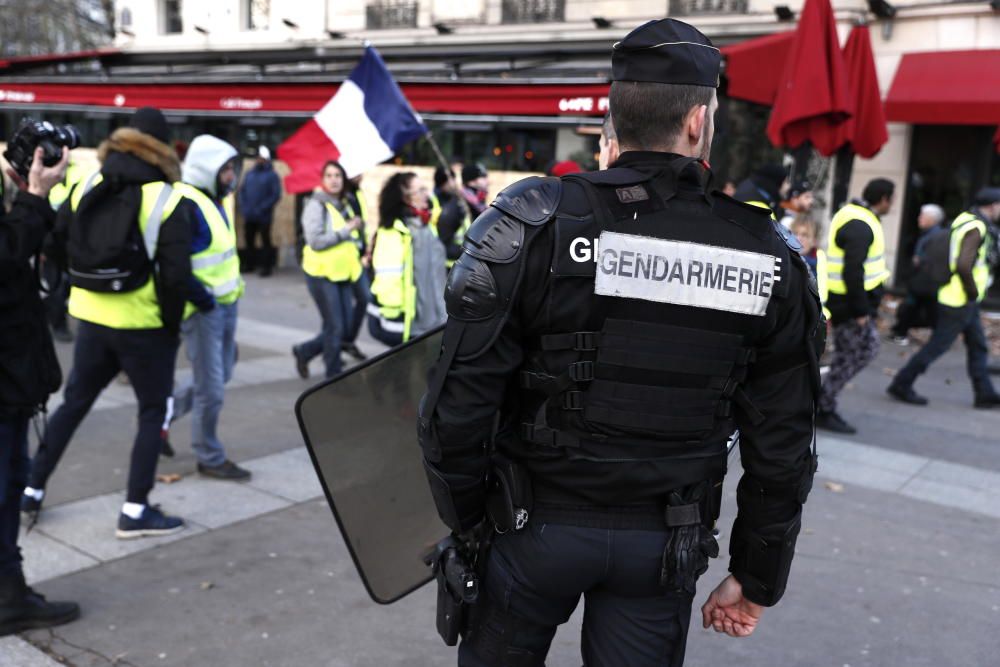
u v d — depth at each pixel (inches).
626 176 60.9
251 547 148.3
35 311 114.2
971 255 251.9
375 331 221.5
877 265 225.0
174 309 142.6
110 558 141.5
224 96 505.7
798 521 65.3
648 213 59.9
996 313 447.8
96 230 136.9
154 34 732.0
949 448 225.0
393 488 78.3
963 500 187.6
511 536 63.9
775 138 277.6
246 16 689.6
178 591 131.9
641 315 59.3
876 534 166.1
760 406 63.7
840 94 264.7
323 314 255.9
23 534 147.8
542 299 59.0
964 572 150.5
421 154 528.1
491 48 570.6
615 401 59.9
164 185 140.6
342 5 637.9
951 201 460.8
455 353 59.1
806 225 199.2
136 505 148.8
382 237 217.5
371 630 123.6
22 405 111.3
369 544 77.1
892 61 460.8
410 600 133.1
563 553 61.7
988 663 121.0
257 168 478.0
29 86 611.8
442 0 592.1
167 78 582.6
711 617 71.8
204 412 174.9
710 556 63.6
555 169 303.4
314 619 125.7
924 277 351.9
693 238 60.2
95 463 183.0
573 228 58.6
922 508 181.8
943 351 260.8
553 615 65.4
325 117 251.1
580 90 374.3
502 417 64.2
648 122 61.3
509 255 57.7
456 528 64.7
